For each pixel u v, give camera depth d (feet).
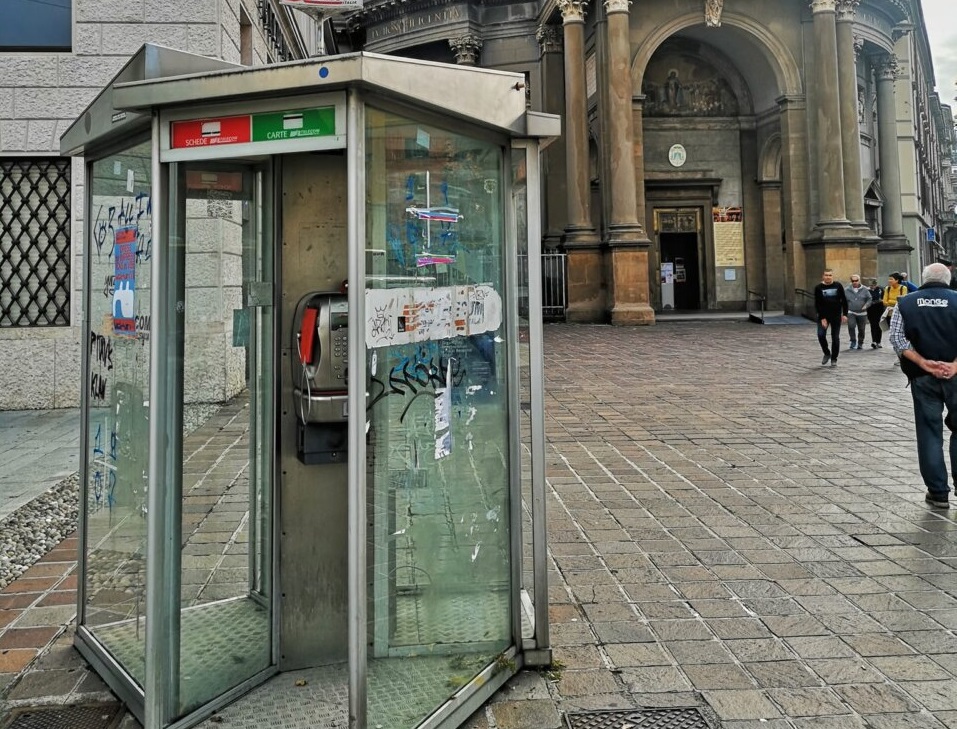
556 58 93.45
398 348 10.03
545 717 10.74
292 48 56.13
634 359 52.70
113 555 12.07
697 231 101.65
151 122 10.09
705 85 100.07
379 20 103.76
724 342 62.34
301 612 11.72
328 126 9.00
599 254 82.02
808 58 87.97
